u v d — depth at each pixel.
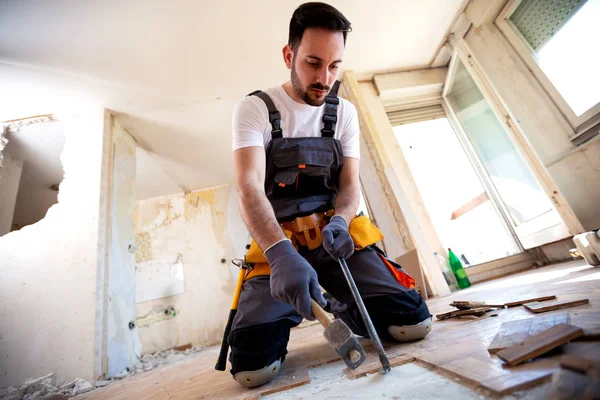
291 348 1.19
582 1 1.66
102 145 2.36
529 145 1.99
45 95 2.30
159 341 3.37
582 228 1.77
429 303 1.70
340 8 2.23
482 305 0.90
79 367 1.66
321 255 0.87
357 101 2.65
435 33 2.62
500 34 2.18
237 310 0.79
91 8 1.82
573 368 0.29
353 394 0.47
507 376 0.36
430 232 2.44
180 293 3.63
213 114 2.88
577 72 1.74
